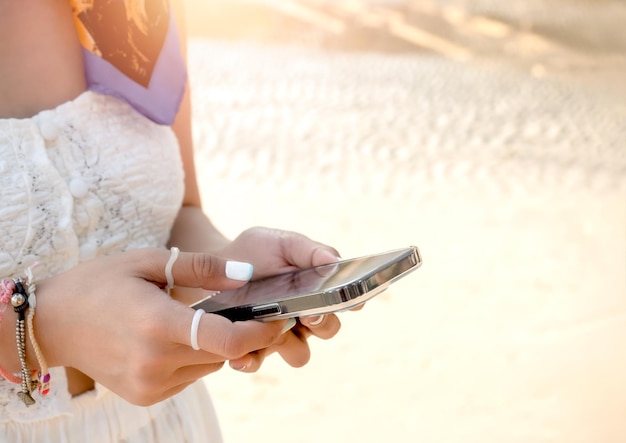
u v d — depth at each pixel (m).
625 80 14.68
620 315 4.58
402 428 3.67
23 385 1.19
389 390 3.99
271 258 1.41
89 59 1.46
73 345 1.12
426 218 6.45
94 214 1.40
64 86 1.44
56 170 1.36
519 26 21.83
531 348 4.29
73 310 1.11
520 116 10.77
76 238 1.37
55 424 1.39
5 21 1.37
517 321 4.61
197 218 1.73
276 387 4.05
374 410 3.82
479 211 6.61
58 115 1.40
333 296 1.07
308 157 8.17
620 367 4.02
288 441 3.60
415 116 10.41
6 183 1.30
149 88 1.50
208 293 1.55
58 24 1.44
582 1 24.47
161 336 1.05
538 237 5.96
